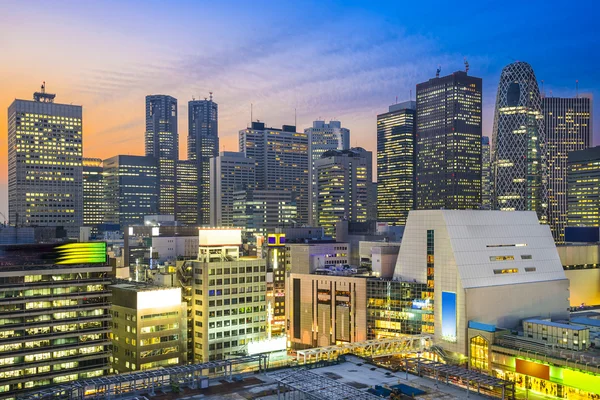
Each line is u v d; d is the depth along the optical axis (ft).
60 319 573.33
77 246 596.29
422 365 414.41
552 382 549.95
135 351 633.20
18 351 546.67
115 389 383.45
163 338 648.79
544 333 607.78
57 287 574.15
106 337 600.80
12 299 547.90
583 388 519.60
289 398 352.28
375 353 642.22
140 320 633.61
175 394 364.79
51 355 565.53
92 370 587.27
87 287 592.19
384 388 365.81
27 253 569.23
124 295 654.12
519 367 584.40
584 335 579.89
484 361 637.71
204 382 377.71
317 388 332.39
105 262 611.88
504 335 634.43
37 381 554.05
